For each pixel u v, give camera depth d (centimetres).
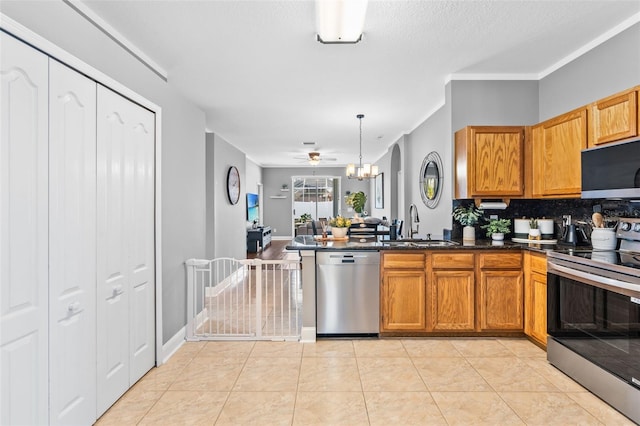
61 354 177
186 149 352
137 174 251
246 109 448
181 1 215
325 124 536
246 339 325
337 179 1198
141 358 254
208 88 370
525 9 232
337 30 230
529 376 251
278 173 1181
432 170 466
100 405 206
